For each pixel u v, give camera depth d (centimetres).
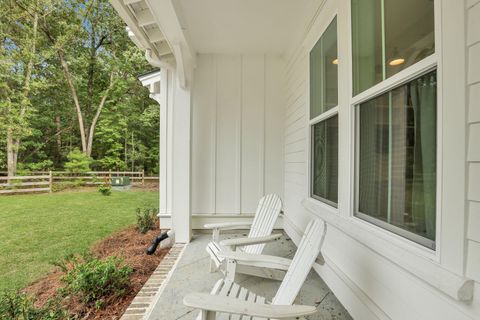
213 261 262
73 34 1524
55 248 398
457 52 103
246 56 455
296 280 155
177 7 274
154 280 255
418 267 122
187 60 377
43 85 1406
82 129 1658
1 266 335
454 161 104
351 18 197
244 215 450
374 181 172
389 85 151
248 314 115
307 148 310
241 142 454
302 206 338
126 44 1744
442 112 110
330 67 248
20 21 1399
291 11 320
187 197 386
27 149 1570
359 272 186
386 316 153
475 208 97
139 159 1739
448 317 108
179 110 392
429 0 121
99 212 666
